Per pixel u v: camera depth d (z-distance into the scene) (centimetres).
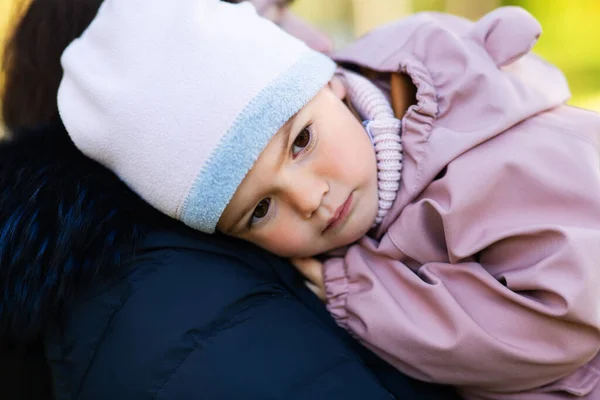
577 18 378
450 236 95
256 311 85
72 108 96
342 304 102
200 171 92
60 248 83
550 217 93
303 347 82
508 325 91
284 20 137
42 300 83
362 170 100
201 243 93
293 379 78
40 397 99
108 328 85
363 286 101
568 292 86
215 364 79
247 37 95
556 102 105
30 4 116
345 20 380
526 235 92
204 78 92
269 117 92
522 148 96
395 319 94
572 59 358
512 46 104
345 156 98
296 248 100
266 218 98
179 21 93
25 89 116
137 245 89
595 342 89
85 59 97
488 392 98
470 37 108
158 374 80
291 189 94
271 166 94
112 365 82
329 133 98
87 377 85
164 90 92
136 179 95
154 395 79
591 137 99
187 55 92
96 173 93
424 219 99
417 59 108
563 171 94
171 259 89
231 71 92
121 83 93
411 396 99
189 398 78
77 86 97
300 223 98
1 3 126
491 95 99
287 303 89
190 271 87
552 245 90
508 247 95
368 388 81
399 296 98
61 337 88
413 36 112
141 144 92
